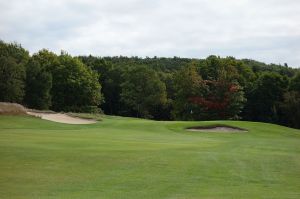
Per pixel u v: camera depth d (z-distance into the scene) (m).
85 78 85.44
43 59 90.25
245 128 43.12
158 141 27.36
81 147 19.53
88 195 10.44
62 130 35.75
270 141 29.83
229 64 77.62
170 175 13.49
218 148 21.81
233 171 14.57
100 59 115.69
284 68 126.31
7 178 12.19
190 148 21.20
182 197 10.42
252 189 11.79
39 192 10.62
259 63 141.62
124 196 10.43
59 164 14.64
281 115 83.06
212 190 11.47
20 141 21.12
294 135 41.72
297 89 81.06
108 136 30.00
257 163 16.41
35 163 14.62
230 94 71.56
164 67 141.12
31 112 51.22
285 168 15.54
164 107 103.81
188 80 75.19
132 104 100.19
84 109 86.19
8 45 76.88
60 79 84.44
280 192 11.43
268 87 83.44
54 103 85.00
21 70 69.81
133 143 23.67
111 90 109.06
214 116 72.75
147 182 12.31
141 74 99.50
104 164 14.98
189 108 74.88
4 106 46.09
